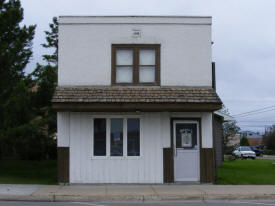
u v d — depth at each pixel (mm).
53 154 24359
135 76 16938
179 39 17141
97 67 16922
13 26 19719
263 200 13648
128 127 16750
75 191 14367
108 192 14203
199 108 16094
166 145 16594
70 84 16828
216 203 12859
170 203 12852
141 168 16516
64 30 17000
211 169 16656
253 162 31359
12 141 19844
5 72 19062
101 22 17047
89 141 16500
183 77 17031
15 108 18828
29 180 17641
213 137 17000
